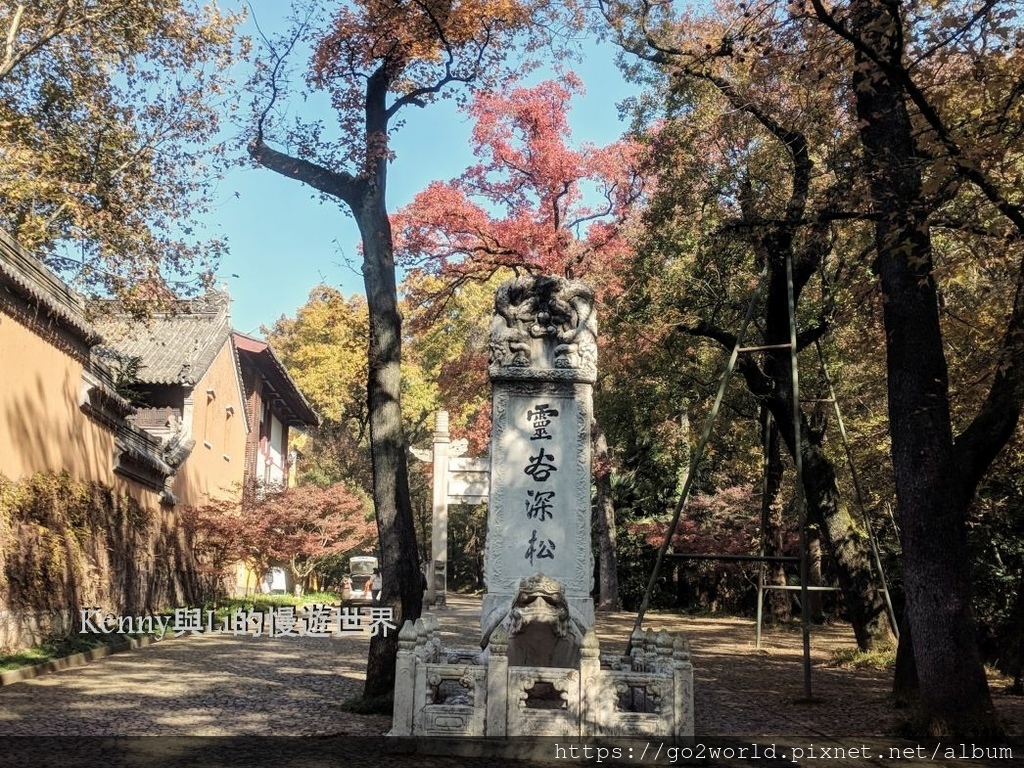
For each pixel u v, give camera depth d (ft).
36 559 48.29
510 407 32.37
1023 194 31.99
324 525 94.84
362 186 37.40
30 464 49.88
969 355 40.91
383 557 34.22
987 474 49.03
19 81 55.67
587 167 70.79
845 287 46.42
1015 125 28.73
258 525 90.22
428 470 129.90
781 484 81.92
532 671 25.23
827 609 92.02
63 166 52.95
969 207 31.22
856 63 30.68
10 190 49.37
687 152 53.36
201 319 97.96
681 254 58.29
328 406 142.31
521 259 70.59
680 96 52.80
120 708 32.45
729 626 79.15
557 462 31.89
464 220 69.62
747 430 83.51
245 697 35.45
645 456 106.01
